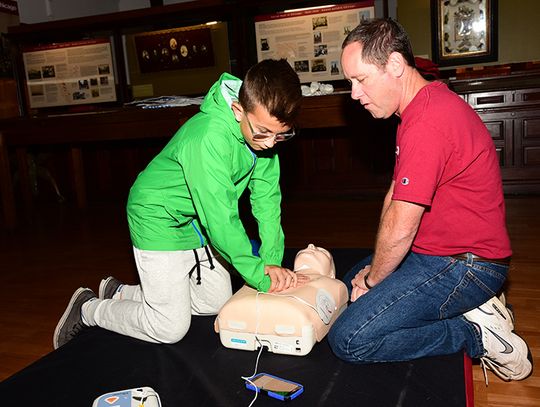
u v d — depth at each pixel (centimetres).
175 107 330
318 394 123
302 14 386
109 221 409
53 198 502
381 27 131
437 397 119
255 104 124
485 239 133
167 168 149
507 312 148
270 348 144
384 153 421
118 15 405
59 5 542
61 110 447
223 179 135
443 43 449
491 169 131
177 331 153
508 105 391
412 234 129
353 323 134
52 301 247
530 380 156
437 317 137
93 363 148
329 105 302
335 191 436
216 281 170
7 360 189
